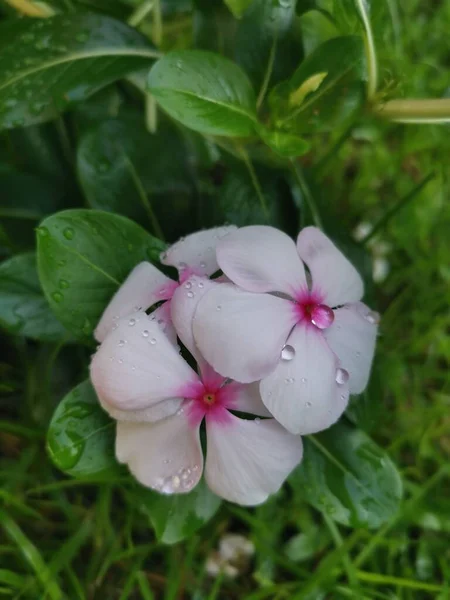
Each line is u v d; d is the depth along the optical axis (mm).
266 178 161
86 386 129
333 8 145
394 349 219
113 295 131
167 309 119
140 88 169
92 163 156
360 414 157
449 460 204
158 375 111
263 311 112
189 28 226
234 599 182
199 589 171
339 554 167
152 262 135
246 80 135
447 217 235
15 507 174
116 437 120
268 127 145
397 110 147
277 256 117
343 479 143
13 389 191
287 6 147
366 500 141
